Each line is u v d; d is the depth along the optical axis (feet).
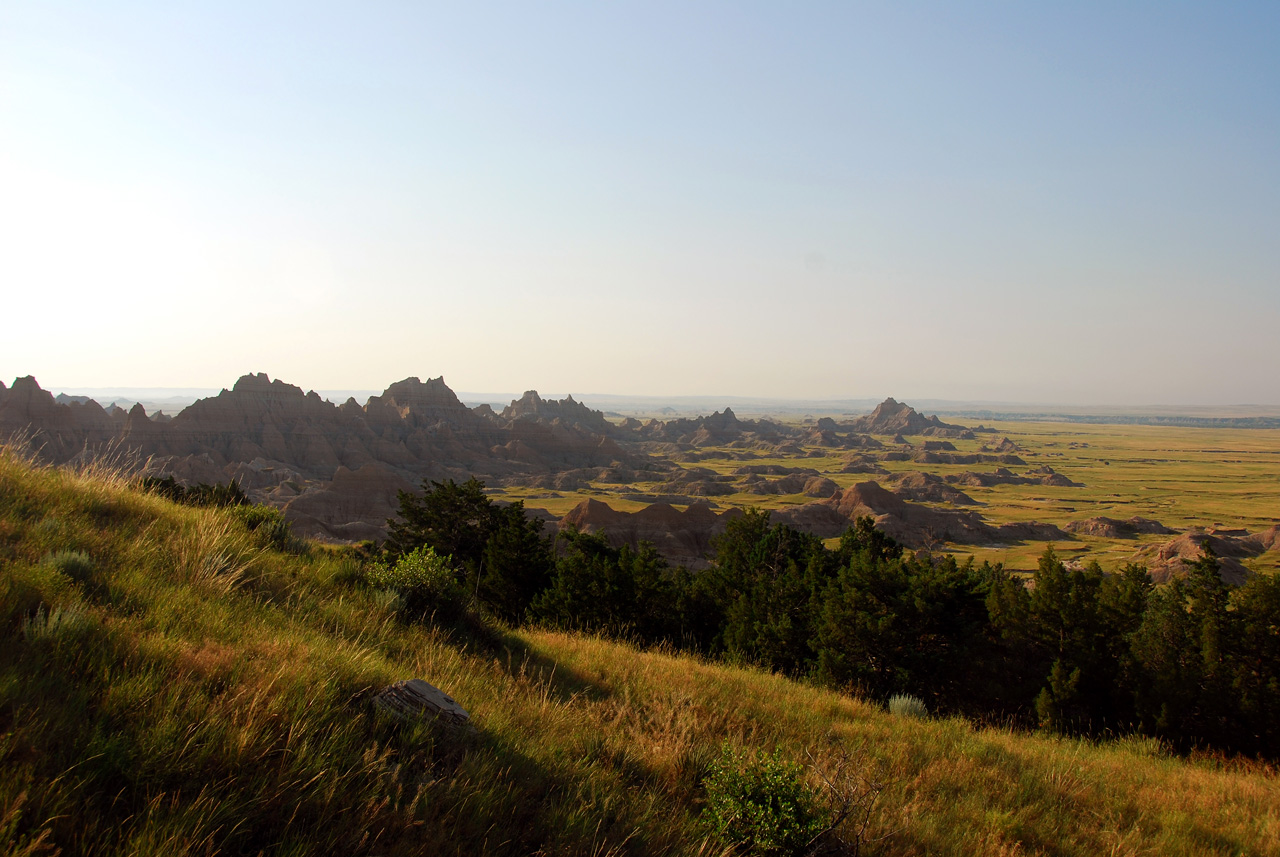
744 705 33.68
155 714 14.35
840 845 18.72
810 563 109.09
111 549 25.81
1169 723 69.62
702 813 19.19
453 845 13.85
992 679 85.05
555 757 19.85
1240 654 72.59
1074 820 26.71
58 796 11.41
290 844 12.43
